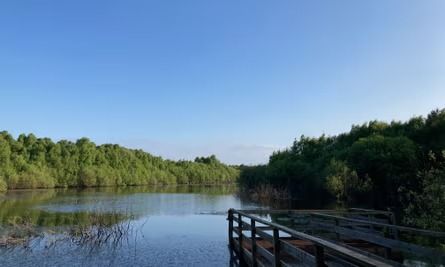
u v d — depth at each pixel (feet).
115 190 240.94
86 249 48.85
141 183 365.20
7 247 49.26
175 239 56.49
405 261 34.22
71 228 61.16
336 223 39.88
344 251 16.66
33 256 44.80
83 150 320.09
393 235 40.24
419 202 44.16
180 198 156.46
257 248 33.53
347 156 147.13
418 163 114.32
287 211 48.75
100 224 60.03
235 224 71.87
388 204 121.49
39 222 72.95
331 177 131.95
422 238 48.67
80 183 290.15
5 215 85.10
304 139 234.99
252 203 129.39
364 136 193.16
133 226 69.67
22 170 250.57
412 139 143.54
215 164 563.07
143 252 47.32
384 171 123.65
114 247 50.19
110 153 357.61
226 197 164.04
